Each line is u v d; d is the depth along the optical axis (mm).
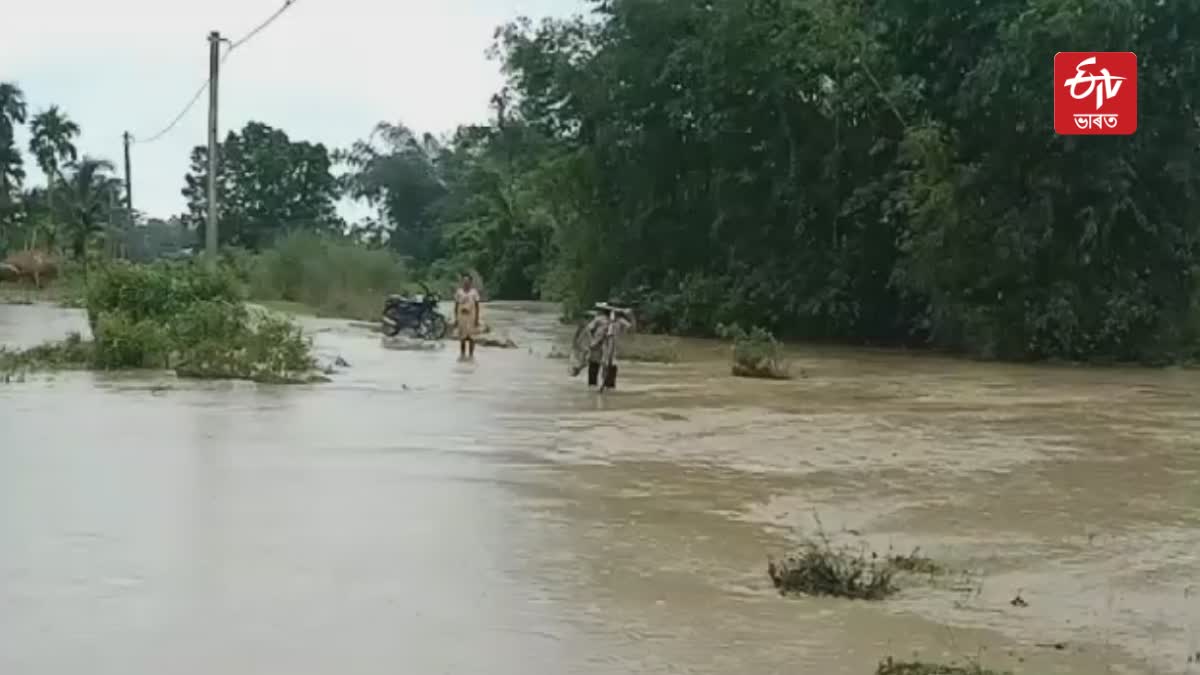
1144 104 28531
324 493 10156
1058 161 28797
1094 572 8195
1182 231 29344
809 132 34438
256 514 9258
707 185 37219
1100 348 29031
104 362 21188
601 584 7551
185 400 16875
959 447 13766
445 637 6406
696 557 8328
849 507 10227
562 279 43500
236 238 92812
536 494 10391
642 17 36281
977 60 30609
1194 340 29656
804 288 34469
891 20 32688
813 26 32969
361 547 8305
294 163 97500
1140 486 11375
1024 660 6285
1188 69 28109
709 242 37906
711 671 5961
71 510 9281
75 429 13711
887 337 34969
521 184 66875
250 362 20375
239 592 7156
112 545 8195
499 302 67688
